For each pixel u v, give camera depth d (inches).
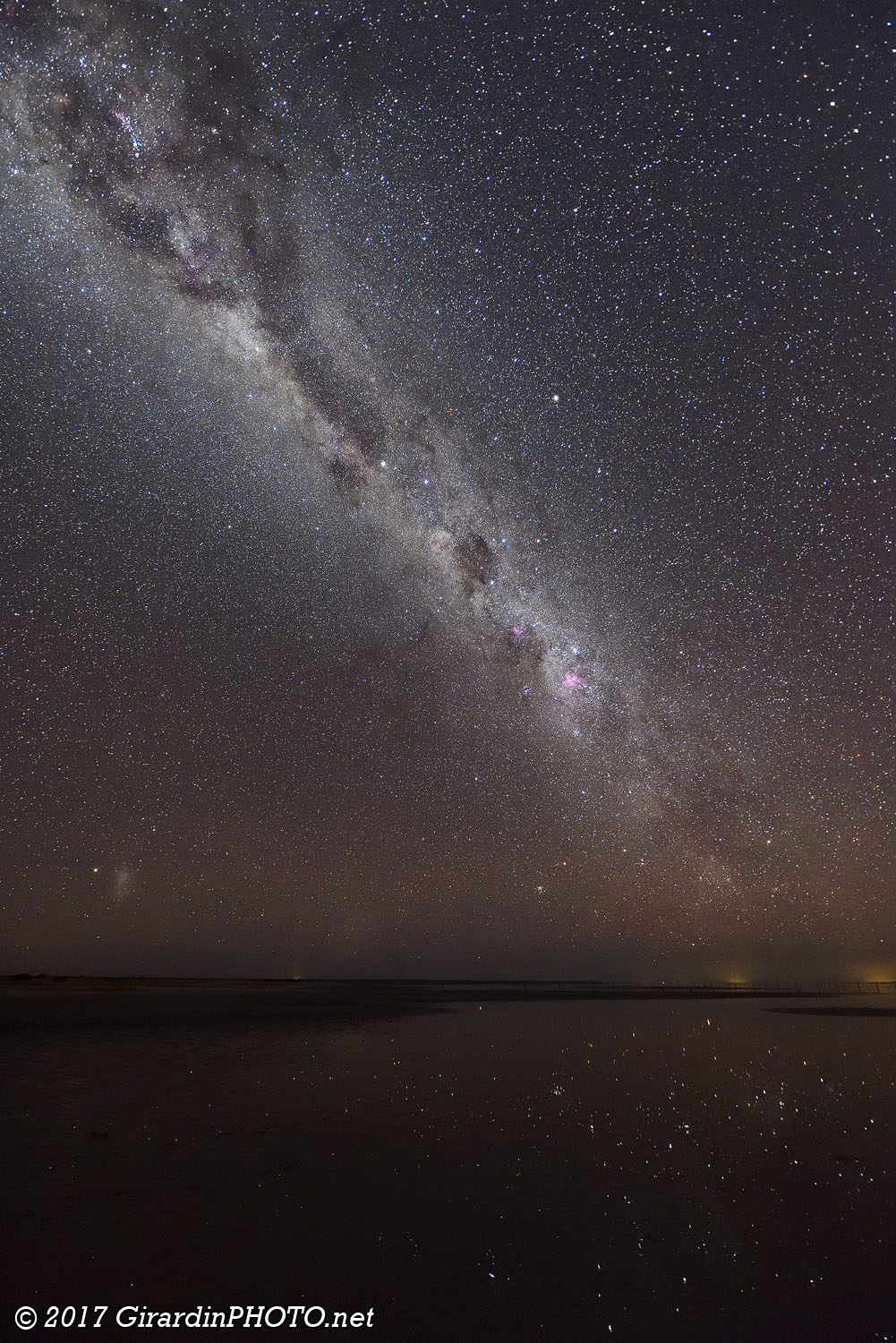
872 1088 375.2
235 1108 317.7
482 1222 189.8
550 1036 599.2
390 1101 336.8
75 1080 382.3
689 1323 139.5
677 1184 222.7
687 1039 574.6
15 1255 166.6
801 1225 189.6
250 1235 179.8
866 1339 134.3
